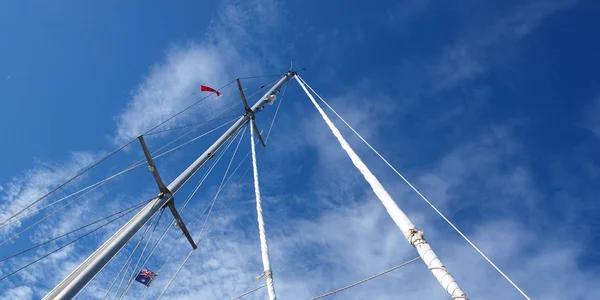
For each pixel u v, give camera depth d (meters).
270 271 10.73
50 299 7.90
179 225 12.38
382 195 5.70
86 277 8.25
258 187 14.70
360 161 6.76
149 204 11.14
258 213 13.43
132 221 10.26
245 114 18.22
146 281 12.13
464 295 3.79
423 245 4.63
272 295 9.98
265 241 12.08
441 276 4.15
